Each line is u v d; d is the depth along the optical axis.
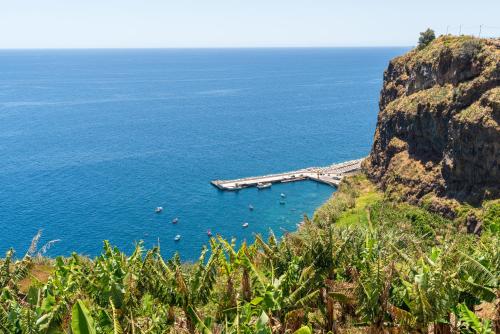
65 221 97.81
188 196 112.62
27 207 105.25
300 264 22.42
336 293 20.31
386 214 79.31
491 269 20.05
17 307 18.42
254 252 26.56
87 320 14.42
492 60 76.44
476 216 70.12
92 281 21.59
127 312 19.98
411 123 93.06
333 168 131.00
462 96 78.56
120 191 116.75
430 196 82.38
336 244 22.89
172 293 20.58
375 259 21.55
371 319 18.58
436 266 17.89
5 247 85.69
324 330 21.33
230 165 141.12
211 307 23.33
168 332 20.11
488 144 71.12
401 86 107.25
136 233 91.94
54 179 126.31
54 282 22.02
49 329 17.34
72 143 170.38
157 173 132.50
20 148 161.25
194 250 83.81
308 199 108.19
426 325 17.50
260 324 17.41
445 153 81.50
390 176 95.19
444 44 93.12
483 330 17.48
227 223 96.25
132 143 171.88
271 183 118.75
